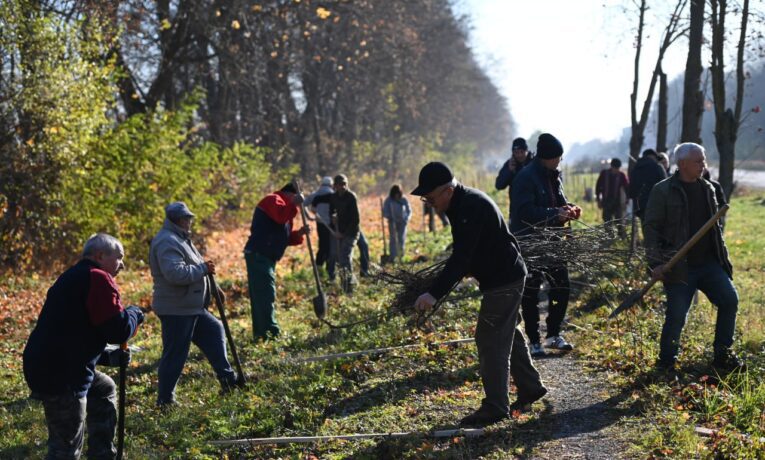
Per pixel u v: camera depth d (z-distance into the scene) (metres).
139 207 15.71
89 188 15.08
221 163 20.20
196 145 23.59
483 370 5.20
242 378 6.61
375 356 7.21
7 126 13.93
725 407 5.05
